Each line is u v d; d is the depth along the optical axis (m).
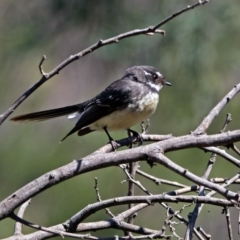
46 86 14.54
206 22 11.91
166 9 12.22
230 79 11.94
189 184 11.39
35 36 13.08
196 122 11.63
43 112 9.08
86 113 8.85
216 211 12.52
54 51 13.16
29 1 13.41
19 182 12.12
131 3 12.55
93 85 15.09
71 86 15.45
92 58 15.02
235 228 12.83
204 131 6.54
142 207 6.89
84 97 15.05
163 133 11.59
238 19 11.88
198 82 11.74
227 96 6.93
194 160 11.48
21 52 13.13
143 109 8.95
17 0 13.48
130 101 8.83
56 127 12.58
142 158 6.04
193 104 11.70
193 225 6.16
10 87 13.27
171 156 11.54
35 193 6.01
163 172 11.62
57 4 12.84
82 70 15.20
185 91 11.74
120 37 6.39
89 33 12.63
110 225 6.69
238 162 6.60
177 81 11.79
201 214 12.47
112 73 15.02
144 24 12.24
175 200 6.08
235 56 11.78
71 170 6.08
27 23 13.23
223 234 12.60
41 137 12.48
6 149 12.43
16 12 13.38
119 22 12.46
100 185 11.87
